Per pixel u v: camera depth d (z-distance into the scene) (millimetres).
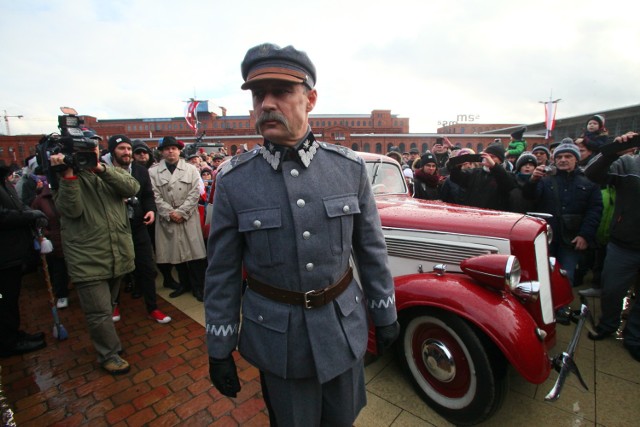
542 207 3512
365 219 1298
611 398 2145
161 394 2273
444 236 2297
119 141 3129
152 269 3361
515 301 1932
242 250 1240
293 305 1163
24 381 2436
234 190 1150
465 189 3906
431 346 2066
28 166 5359
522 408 2082
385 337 1350
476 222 2262
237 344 1298
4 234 2570
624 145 2451
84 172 2314
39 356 2750
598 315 3256
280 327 1154
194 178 3717
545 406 2094
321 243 1139
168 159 3641
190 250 3648
